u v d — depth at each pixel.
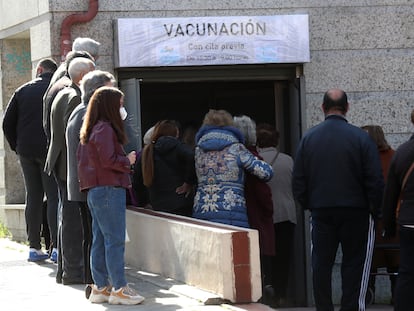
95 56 10.31
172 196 10.68
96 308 8.19
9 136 11.20
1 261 11.45
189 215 10.79
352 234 8.98
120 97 8.14
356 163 8.88
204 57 12.92
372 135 11.12
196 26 12.89
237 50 12.96
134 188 11.12
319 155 8.94
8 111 11.06
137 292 8.84
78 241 9.53
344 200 8.86
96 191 8.10
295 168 9.09
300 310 11.98
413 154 8.19
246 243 8.30
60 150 9.37
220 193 9.91
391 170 8.33
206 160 10.00
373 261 11.29
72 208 9.48
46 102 9.88
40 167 11.08
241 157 9.93
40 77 11.17
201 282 8.81
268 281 11.08
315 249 9.09
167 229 9.64
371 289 11.67
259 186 10.41
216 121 10.10
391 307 11.87
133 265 10.65
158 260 9.94
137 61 12.80
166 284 9.23
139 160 11.02
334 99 9.06
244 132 10.59
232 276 8.25
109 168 8.05
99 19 12.95
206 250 8.65
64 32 12.80
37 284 9.64
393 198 8.36
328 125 9.01
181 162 10.74
